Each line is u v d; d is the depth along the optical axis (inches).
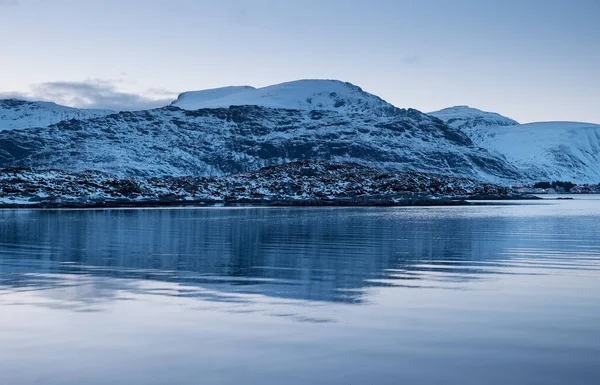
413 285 872.3
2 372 474.6
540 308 705.6
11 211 3582.7
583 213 3745.1
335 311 684.1
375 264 1125.1
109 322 626.8
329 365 490.0
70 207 4301.2
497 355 518.3
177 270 1024.9
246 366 487.8
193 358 507.5
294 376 465.7
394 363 495.5
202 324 619.2
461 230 2086.6
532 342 557.6
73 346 540.1
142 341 556.1
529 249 1425.9
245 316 657.6
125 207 4522.6
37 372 474.6
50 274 968.3
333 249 1403.8
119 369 481.1
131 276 951.6
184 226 2265.0
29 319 639.1
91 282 887.7
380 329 601.3
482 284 884.0
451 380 459.2
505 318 652.7
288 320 638.5
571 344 551.8
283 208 4662.9
